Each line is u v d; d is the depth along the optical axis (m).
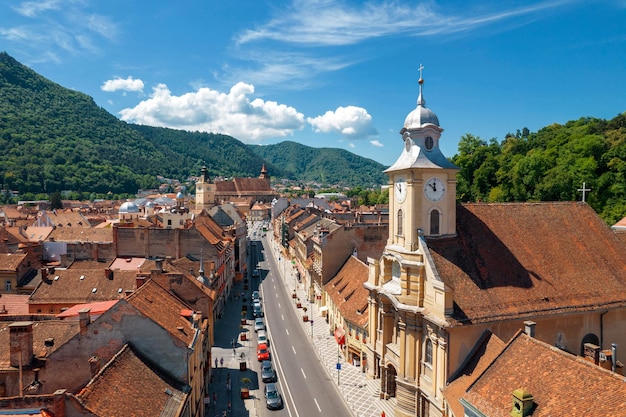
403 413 46.00
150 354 37.97
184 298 57.28
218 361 62.78
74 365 37.28
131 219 129.12
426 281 43.28
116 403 30.33
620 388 25.33
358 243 85.06
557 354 30.55
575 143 104.12
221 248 92.12
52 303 61.50
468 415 32.59
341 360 63.91
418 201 44.94
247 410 49.50
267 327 78.19
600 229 49.41
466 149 129.12
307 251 103.44
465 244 45.34
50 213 149.75
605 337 43.97
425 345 43.97
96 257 81.81
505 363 33.25
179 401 35.62
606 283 45.03
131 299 41.66
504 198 106.00
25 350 36.22
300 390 54.47
